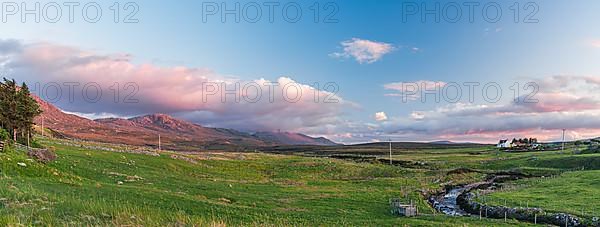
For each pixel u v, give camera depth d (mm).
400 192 85875
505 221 54625
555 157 148500
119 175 67188
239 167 122438
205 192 62781
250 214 44312
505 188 94188
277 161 142125
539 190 83875
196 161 119125
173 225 20953
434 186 100250
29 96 85688
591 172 105562
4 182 31141
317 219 47469
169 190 58156
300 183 98625
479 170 135125
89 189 41344
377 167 133875
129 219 20812
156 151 128000
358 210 61625
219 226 22906
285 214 49000
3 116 78688
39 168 47219
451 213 67625
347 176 121188
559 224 56031
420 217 56281
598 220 53750
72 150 91125
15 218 18016
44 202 24797
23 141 80812
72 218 20562
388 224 47875
